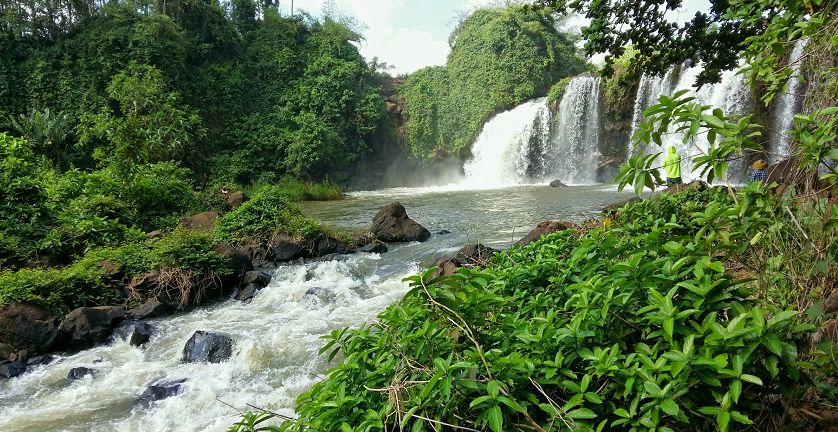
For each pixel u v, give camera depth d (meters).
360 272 10.97
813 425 2.20
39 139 22.69
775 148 15.09
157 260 9.62
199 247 10.10
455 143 34.59
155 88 23.94
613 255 2.84
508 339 2.48
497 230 14.00
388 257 12.12
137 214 14.11
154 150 19.39
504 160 31.25
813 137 2.25
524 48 33.59
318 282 10.22
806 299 2.54
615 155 26.45
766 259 2.72
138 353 7.20
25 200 11.11
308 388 5.81
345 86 33.78
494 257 5.35
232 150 30.36
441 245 12.68
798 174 2.91
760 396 2.19
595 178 27.23
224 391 5.77
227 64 32.47
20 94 26.02
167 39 28.83
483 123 33.59
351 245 13.13
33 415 5.45
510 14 34.56
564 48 34.78
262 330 7.74
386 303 8.77
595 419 2.15
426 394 2.04
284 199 13.84
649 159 2.58
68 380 6.32
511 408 2.06
